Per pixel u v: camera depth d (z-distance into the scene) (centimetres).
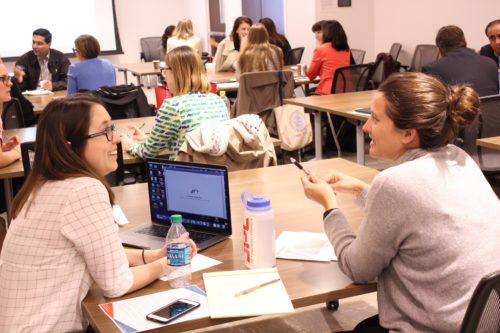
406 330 144
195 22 1137
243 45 589
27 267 154
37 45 651
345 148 596
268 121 528
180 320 142
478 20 704
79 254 155
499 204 150
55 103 160
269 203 167
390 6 844
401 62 838
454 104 144
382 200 141
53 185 156
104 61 572
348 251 152
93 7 1069
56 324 153
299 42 890
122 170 291
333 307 280
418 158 146
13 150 309
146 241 192
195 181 196
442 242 138
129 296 156
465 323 125
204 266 172
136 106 441
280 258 175
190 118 313
